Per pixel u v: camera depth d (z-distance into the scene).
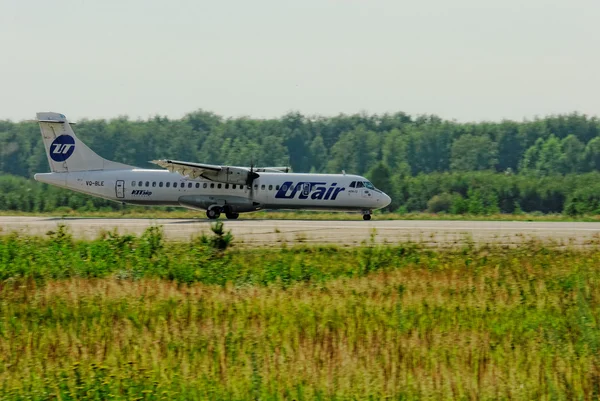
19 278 91.75
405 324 69.19
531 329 67.75
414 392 50.97
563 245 122.69
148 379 52.53
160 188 181.62
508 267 99.56
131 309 75.44
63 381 52.84
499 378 52.91
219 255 106.25
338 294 81.12
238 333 65.00
